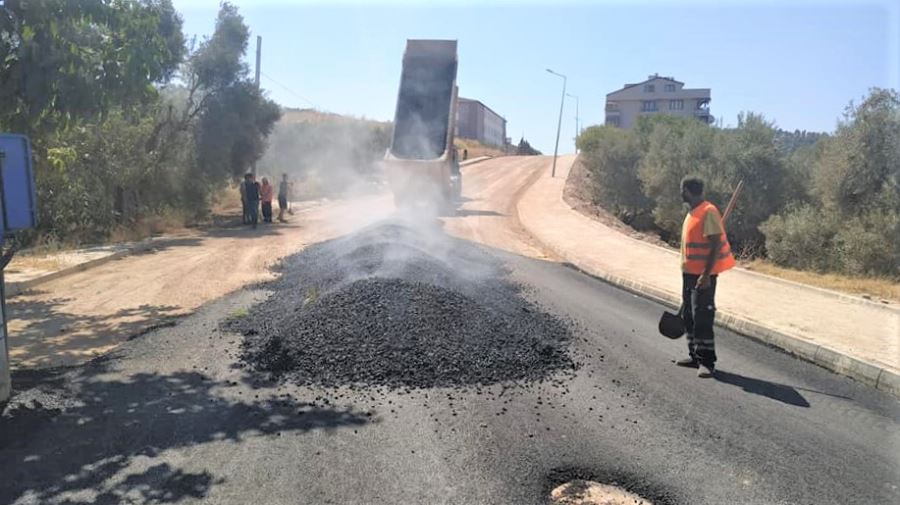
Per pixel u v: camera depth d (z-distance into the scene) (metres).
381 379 5.62
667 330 6.55
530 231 19.64
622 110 94.38
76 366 6.12
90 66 6.43
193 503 3.61
